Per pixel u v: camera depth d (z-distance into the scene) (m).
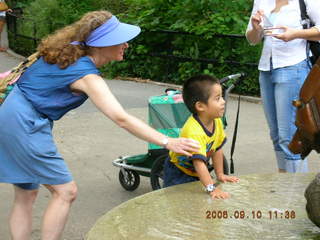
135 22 11.34
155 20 10.98
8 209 4.97
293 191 3.41
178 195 3.36
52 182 3.45
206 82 3.71
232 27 10.14
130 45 11.38
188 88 3.76
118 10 13.52
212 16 10.22
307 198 2.73
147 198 3.31
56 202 3.48
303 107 3.48
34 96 3.41
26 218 3.81
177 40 10.70
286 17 4.56
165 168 4.09
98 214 4.89
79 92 3.40
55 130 7.65
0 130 3.42
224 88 4.88
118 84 10.90
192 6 10.50
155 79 11.16
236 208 3.14
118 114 3.24
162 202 3.24
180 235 2.78
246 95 9.54
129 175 5.45
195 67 10.41
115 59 3.47
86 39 3.37
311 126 3.44
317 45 4.59
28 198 3.80
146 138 3.24
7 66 12.88
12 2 16.33
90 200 5.23
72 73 3.31
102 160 6.41
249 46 9.68
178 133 5.04
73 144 7.03
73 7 13.87
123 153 6.65
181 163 3.90
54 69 3.37
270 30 4.50
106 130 7.64
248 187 3.51
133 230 2.84
